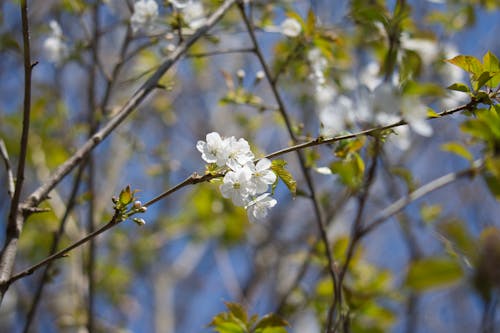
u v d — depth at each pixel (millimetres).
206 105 6586
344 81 3594
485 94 2037
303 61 3365
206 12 3275
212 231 5516
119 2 4316
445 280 3244
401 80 2641
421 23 4441
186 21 2898
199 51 4680
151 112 5824
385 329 3807
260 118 5027
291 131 2977
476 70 2084
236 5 3176
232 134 5988
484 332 2861
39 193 2016
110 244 5719
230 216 5328
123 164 5762
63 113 4723
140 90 2432
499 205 5082
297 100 4047
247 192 1876
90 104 3377
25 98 1842
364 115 2414
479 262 2865
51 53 3469
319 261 3480
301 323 4262
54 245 2912
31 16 4930
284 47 3629
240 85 3299
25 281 5191
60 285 5246
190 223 5801
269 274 5219
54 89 5129
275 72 3652
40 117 4801
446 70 3740
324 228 2758
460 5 4219
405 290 3598
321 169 2779
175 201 6277
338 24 3334
